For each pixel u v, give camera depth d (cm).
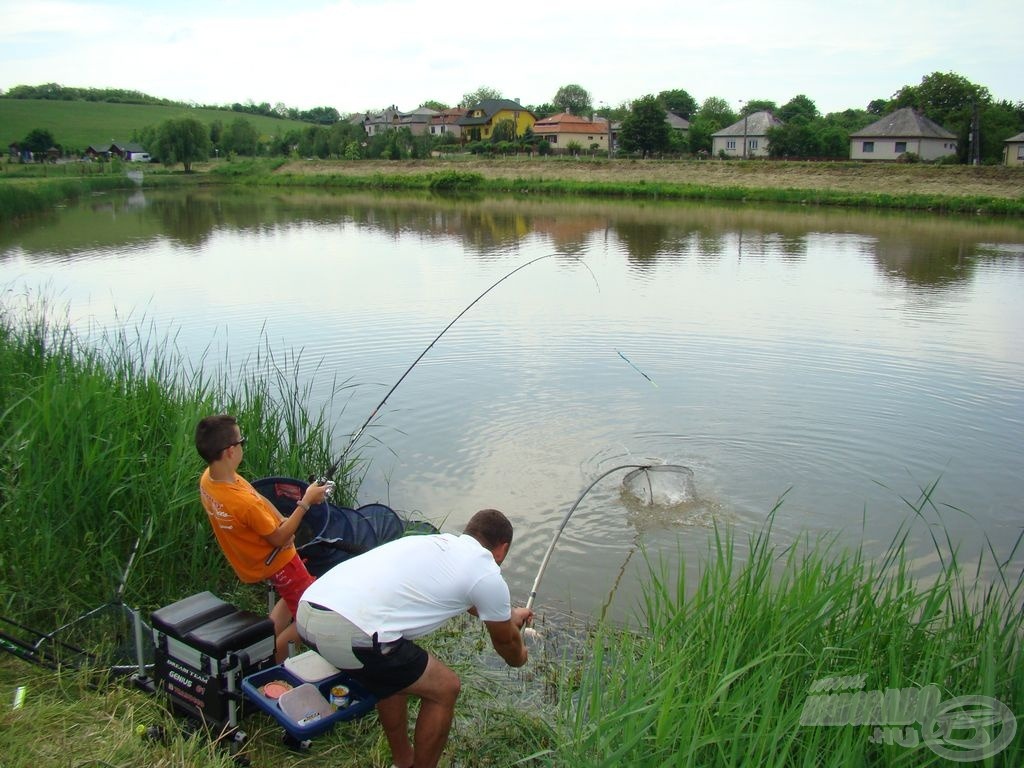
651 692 325
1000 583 583
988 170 4472
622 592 575
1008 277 1967
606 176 5900
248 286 1792
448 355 1211
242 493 391
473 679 449
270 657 379
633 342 1297
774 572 597
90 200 4753
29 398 559
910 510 712
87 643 439
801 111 10494
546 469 789
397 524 489
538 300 1658
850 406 980
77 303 1553
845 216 3712
